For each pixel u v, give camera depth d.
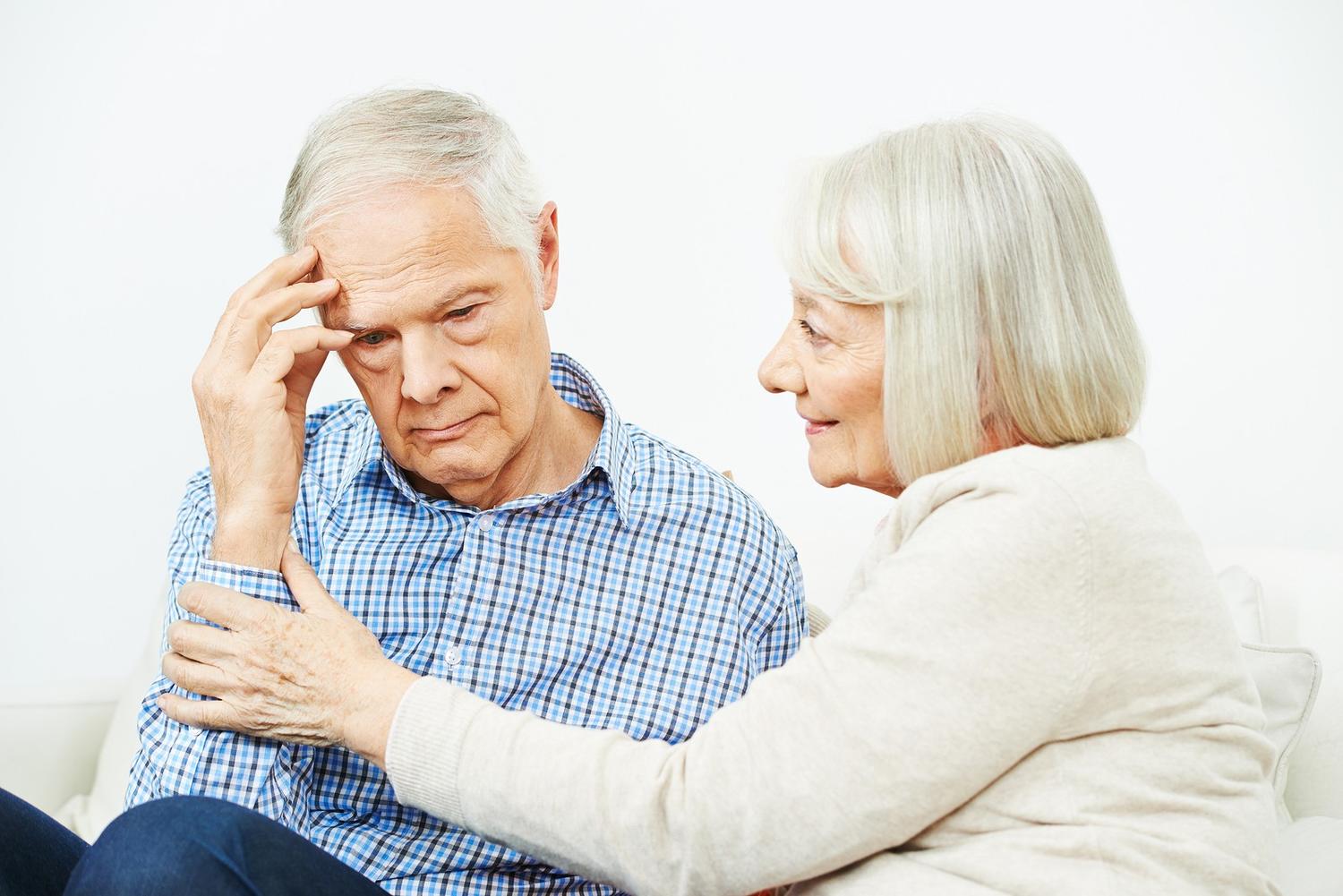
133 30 2.25
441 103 1.22
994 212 1.03
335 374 2.20
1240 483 2.19
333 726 1.11
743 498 1.48
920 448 1.06
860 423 1.12
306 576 1.20
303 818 1.26
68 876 1.17
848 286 1.06
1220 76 2.17
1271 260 2.17
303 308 1.18
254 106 2.26
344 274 1.18
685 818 0.97
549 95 2.24
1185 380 2.18
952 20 2.19
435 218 1.16
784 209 1.11
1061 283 1.03
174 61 2.25
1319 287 2.17
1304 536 2.18
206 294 2.28
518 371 1.25
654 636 1.39
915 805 0.94
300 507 1.40
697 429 2.25
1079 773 0.96
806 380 1.13
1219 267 2.18
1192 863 0.93
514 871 1.30
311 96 2.26
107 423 2.29
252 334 1.18
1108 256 1.07
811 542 2.21
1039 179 1.04
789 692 0.97
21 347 2.28
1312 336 2.17
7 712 1.96
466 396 1.22
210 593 1.14
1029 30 2.19
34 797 1.96
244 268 2.28
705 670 1.39
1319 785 1.55
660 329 2.25
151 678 1.90
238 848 0.95
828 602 2.16
